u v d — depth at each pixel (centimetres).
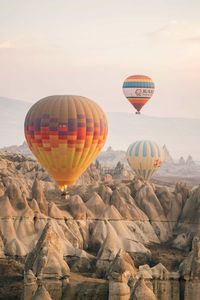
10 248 9994
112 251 9769
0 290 9225
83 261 9850
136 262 10625
